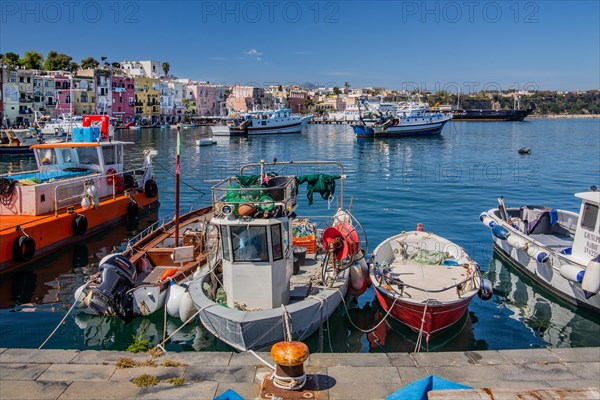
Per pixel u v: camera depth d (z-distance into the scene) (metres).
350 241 12.27
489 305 13.21
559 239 15.87
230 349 10.52
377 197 28.55
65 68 115.31
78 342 10.95
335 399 6.68
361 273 13.19
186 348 10.76
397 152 58.50
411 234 15.34
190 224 18.31
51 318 12.18
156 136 85.69
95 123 22.94
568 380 7.16
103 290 11.73
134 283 12.78
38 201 17.64
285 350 6.75
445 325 11.26
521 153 54.50
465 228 21.19
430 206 25.89
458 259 14.04
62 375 7.28
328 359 7.75
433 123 83.25
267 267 10.40
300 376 6.91
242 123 88.56
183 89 140.38
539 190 30.92
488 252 17.84
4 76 81.81
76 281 14.74
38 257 16.58
